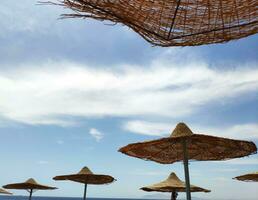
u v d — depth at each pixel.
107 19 1.25
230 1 1.33
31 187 16.73
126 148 5.30
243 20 1.35
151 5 1.28
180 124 5.22
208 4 1.33
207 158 6.11
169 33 1.35
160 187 10.28
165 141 5.11
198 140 5.29
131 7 1.26
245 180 11.45
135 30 1.34
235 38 1.39
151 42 1.39
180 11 1.32
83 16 1.22
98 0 1.19
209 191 12.14
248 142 5.07
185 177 5.08
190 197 5.02
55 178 13.59
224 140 5.07
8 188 16.83
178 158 6.21
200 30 1.36
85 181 13.89
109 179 13.41
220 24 1.35
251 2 1.33
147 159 5.99
